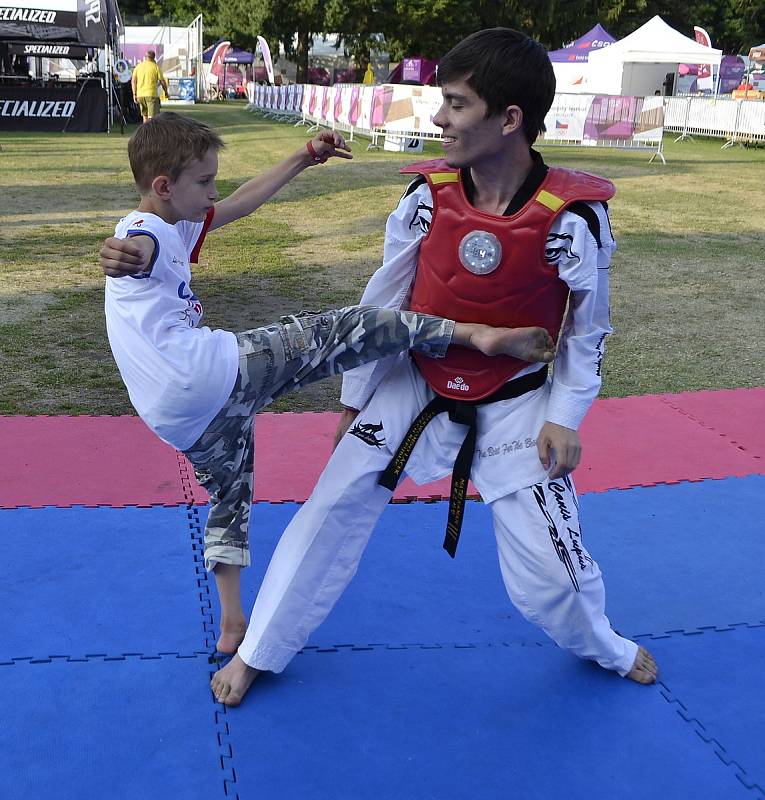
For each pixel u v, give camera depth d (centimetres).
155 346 220
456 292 220
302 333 227
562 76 2598
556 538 228
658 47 2434
